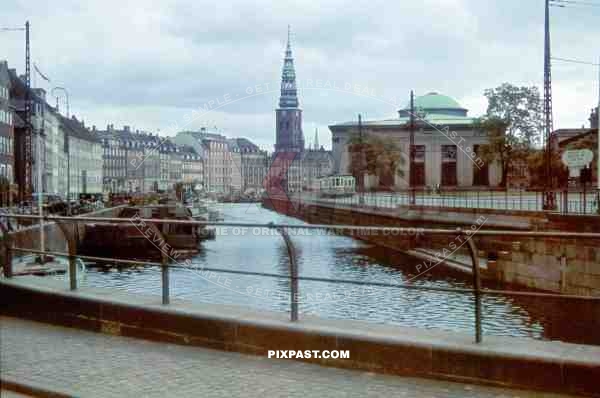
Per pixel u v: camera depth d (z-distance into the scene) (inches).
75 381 372.2
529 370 346.3
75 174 5812.0
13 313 560.7
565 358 339.6
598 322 880.9
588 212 1504.7
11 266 607.5
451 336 384.8
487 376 355.6
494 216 1875.0
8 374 386.9
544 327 840.9
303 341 405.7
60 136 5231.3
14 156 4288.9
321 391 349.1
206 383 364.8
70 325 516.7
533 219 1578.5
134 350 440.5
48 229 2095.2
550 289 1390.3
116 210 3061.0
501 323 840.3
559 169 3166.8
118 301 490.0
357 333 392.5
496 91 3585.1
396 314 837.2
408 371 374.6
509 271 1534.2
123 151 6953.7
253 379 371.2
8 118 3988.7
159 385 362.6
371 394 343.3
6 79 3964.1
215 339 439.5
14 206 2849.4
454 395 340.8
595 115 4360.2
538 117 3555.6
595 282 1259.8
